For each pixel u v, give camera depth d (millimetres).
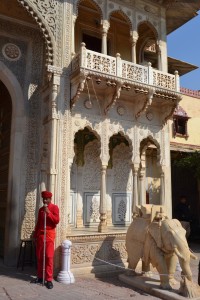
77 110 8102
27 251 8117
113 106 8688
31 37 9117
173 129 13906
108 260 7758
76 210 9305
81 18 10055
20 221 8227
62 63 8094
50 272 6312
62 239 7242
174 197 13891
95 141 9945
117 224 9789
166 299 5500
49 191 7340
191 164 12430
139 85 8312
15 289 5984
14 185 8273
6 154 9156
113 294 5820
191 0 9688
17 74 8820
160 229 6105
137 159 8789
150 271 6895
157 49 9633
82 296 5648
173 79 9094
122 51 10594
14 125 8586
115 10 8953
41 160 8547
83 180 9578
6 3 8648
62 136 7723
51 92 7930
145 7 9578
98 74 7746
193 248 11500
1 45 8727
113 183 10008
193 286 5500
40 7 8047
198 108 14977
